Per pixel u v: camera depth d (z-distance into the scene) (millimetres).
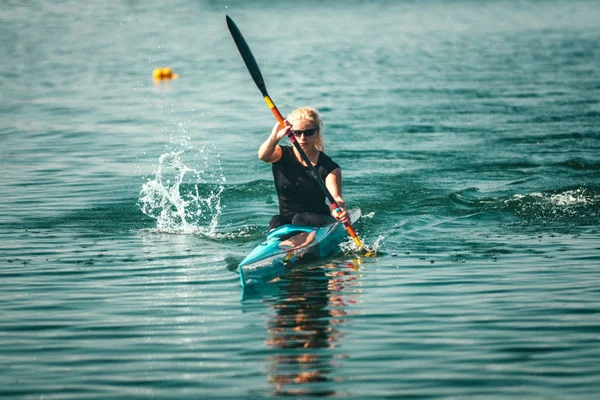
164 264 28766
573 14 185875
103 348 20562
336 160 49031
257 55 117938
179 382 18391
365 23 173000
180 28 168750
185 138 59312
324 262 28828
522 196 38719
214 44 137375
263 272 26734
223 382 18344
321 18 187875
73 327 22156
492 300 23891
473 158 48938
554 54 110688
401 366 19047
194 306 23922
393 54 115750
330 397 17438
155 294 25156
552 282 25578
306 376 18594
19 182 44250
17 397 17672
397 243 31344
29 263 28859
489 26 161000
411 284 25797
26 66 110062
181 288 25812
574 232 32375
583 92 77125
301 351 20141
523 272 26844
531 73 92500
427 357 19578
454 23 169250
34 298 24828
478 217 35469
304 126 29969
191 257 29750
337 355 19828
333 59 111250
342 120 64562
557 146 52250
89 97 82438
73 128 64000
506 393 17453
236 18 190875
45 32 161000
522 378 18219
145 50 129875
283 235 29703
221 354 20031
